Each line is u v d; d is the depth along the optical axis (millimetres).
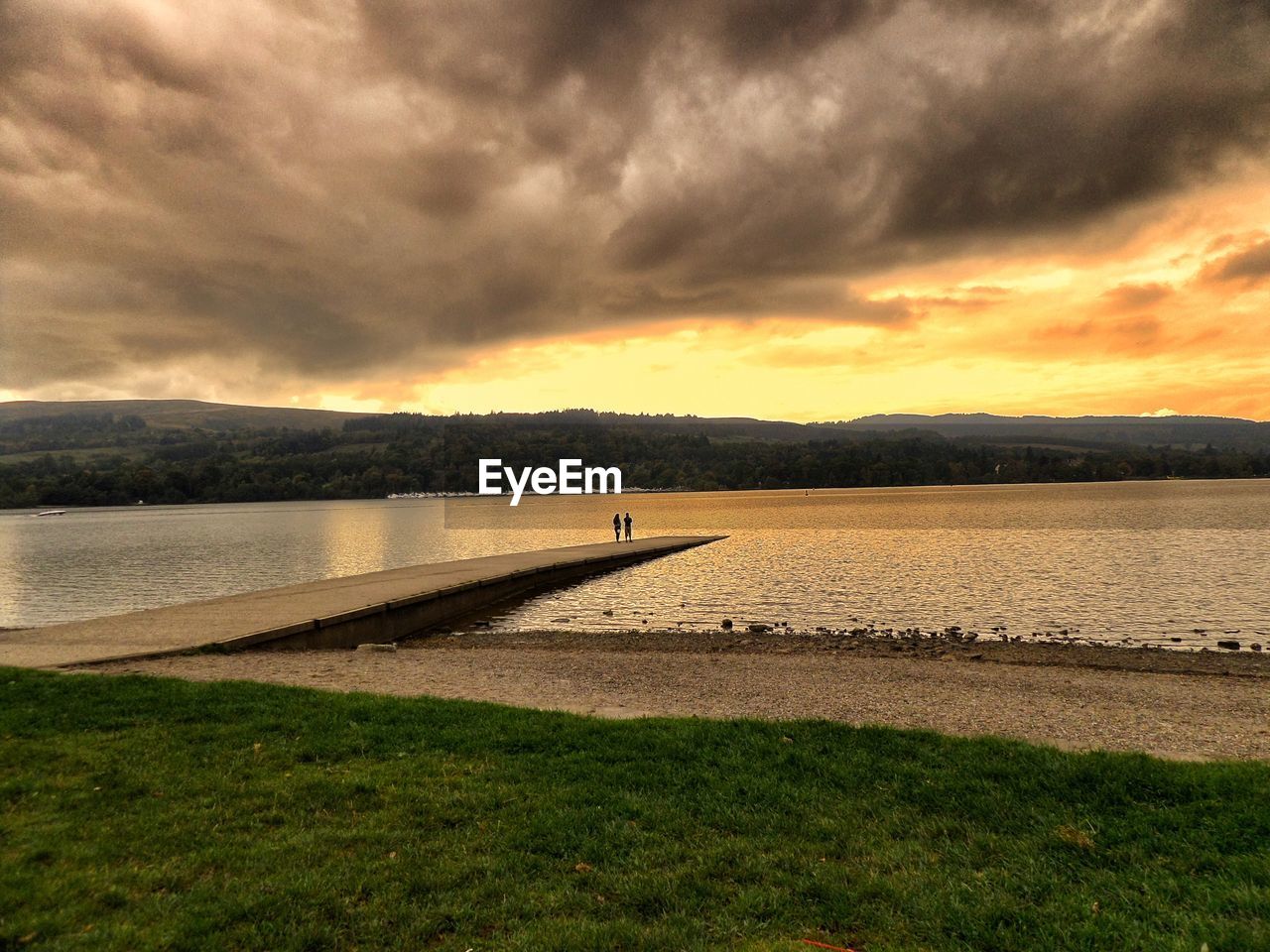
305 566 47906
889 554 49875
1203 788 6559
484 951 4242
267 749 7535
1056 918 4652
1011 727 10281
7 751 7148
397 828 5785
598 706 11109
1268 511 96875
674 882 5047
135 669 13188
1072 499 149250
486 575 31531
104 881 4812
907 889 4988
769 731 8547
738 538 66125
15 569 47875
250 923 4445
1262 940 4305
